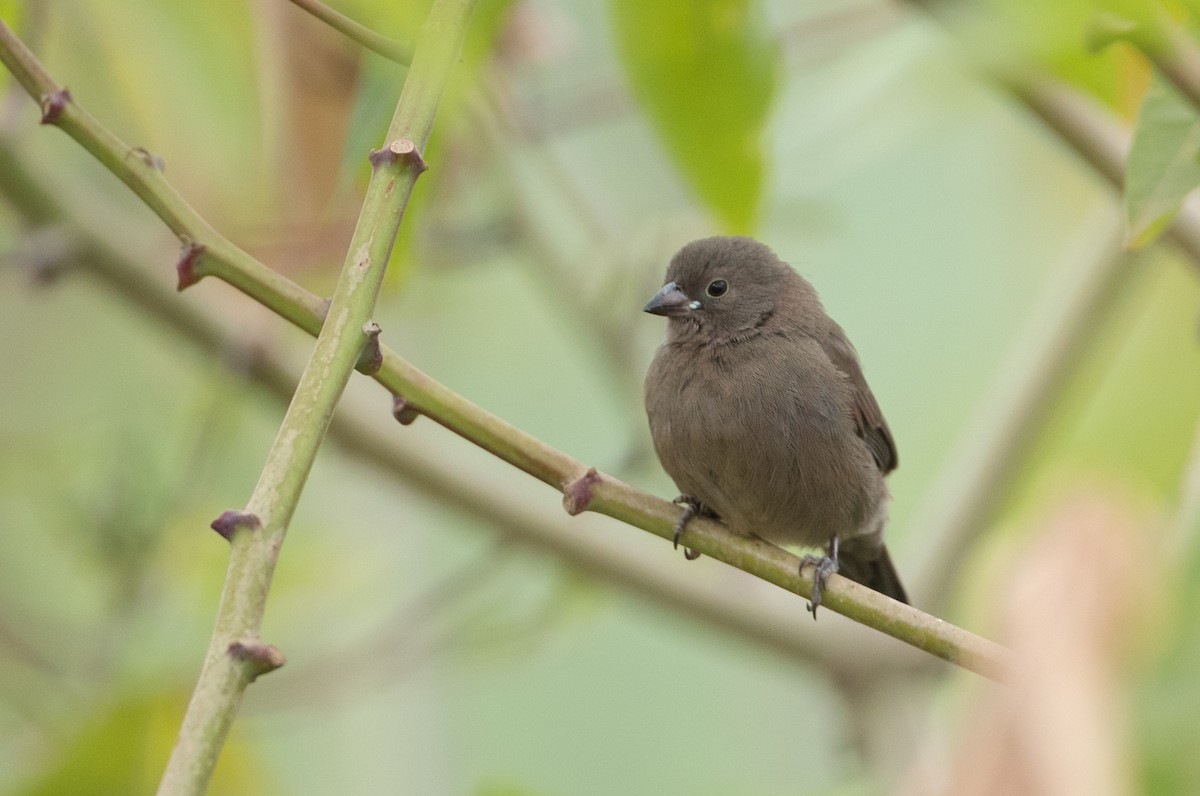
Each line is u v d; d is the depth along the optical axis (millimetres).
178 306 9391
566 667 13273
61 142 11195
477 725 12562
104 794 8383
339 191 7473
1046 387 10625
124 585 9336
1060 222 13562
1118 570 2639
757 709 13469
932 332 14250
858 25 10203
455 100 6438
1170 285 10633
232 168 8352
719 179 6922
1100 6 5219
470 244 10797
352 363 4340
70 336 12008
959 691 5273
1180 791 2412
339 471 11867
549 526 10078
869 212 14023
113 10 7797
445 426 5434
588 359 12344
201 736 3676
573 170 11570
